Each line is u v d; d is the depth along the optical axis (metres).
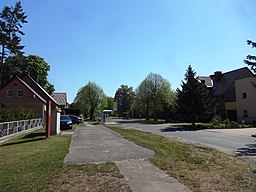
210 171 7.30
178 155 9.91
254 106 38.59
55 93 66.50
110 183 6.17
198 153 10.54
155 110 54.66
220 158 9.47
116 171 7.30
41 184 6.12
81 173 7.11
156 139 16.33
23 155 10.32
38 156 9.89
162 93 53.12
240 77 46.19
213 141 16.78
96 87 69.25
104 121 48.19
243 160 9.42
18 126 21.27
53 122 21.16
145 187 5.82
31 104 39.28
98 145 13.20
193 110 33.00
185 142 15.37
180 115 34.00
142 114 78.50
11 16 40.56
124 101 108.88
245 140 17.44
